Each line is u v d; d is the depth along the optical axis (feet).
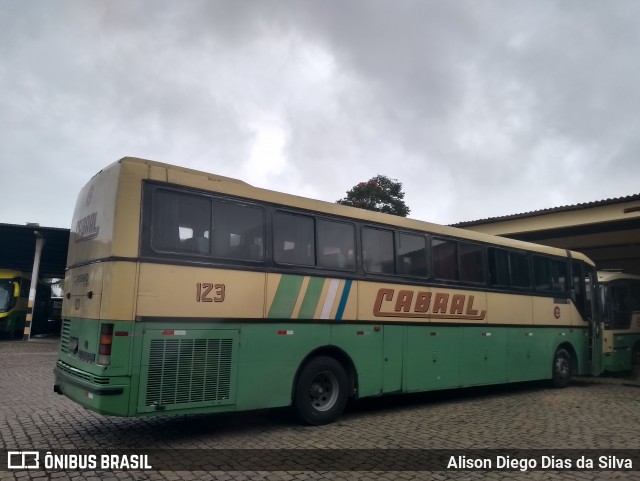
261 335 23.00
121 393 18.86
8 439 20.83
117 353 18.94
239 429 23.76
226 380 21.68
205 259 21.59
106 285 19.38
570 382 43.52
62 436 21.65
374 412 28.76
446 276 31.91
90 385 19.11
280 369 23.48
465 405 31.65
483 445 21.71
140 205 20.24
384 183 100.53
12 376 38.09
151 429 23.27
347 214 27.30
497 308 34.94
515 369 35.81
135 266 19.70
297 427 24.34
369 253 28.02
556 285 40.68
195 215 21.66
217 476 17.08
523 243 38.19
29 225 73.46
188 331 20.75
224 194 22.68
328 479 17.07
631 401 34.01
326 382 25.73
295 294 24.44
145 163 20.81
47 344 68.69
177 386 20.27
